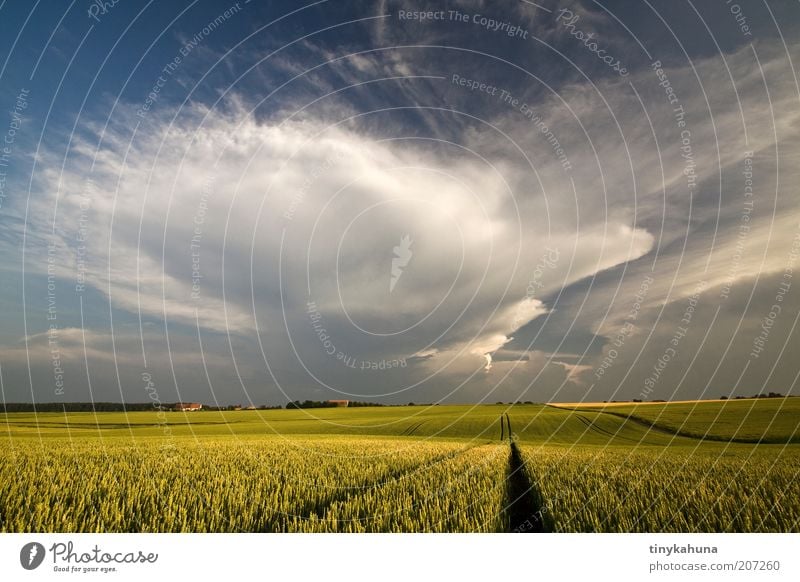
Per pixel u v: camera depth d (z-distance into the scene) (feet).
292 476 33.81
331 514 22.84
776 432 99.25
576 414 150.61
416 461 45.32
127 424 141.69
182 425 143.02
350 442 73.46
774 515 23.53
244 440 76.54
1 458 41.73
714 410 141.69
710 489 28.91
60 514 21.65
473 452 56.49
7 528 20.48
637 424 126.31
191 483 29.09
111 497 25.53
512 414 155.12
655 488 29.22
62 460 41.24
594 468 39.17
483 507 23.98
